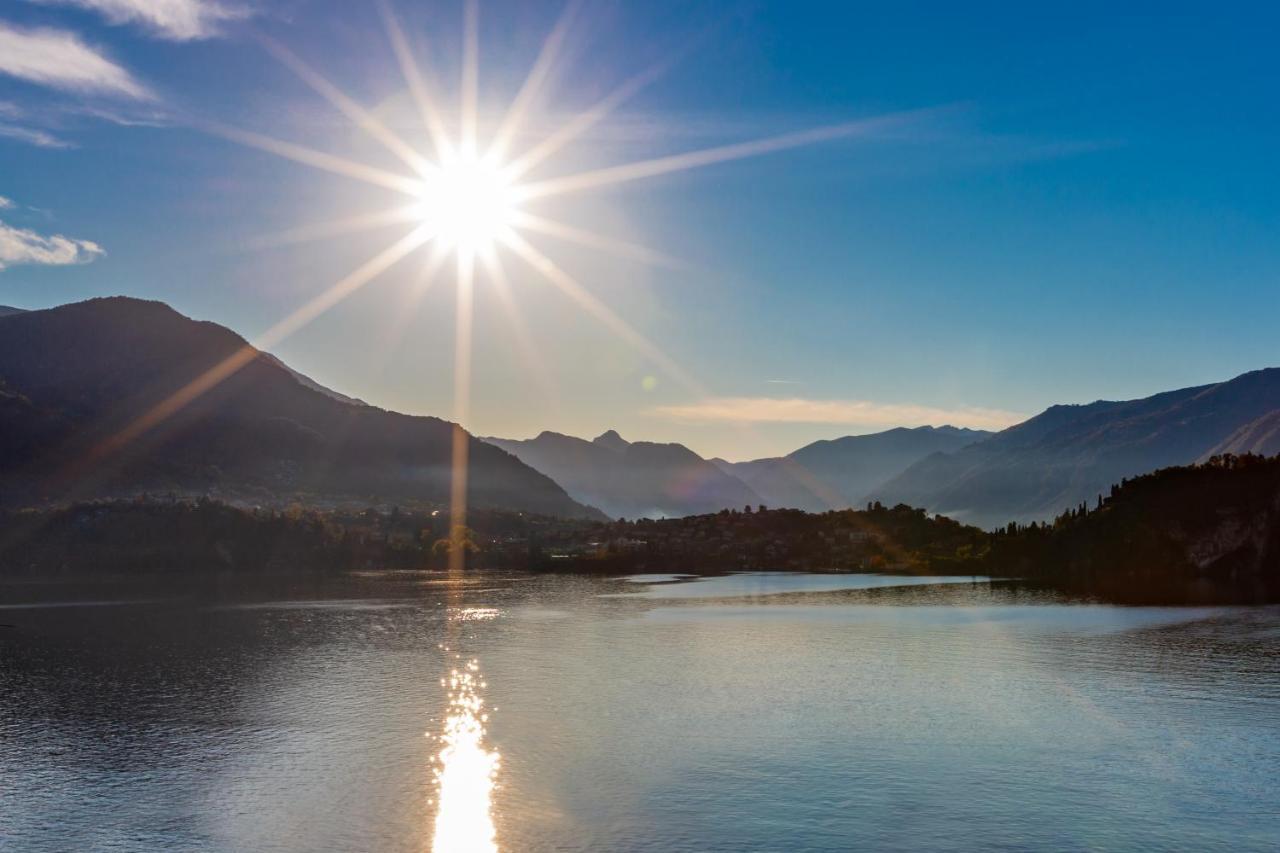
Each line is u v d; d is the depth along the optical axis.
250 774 86.00
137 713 109.75
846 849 69.81
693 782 83.88
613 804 78.56
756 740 97.12
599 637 173.38
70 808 77.88
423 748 94.06
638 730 101.00
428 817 75.56
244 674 134.38
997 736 98.81
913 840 71.56
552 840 71.25
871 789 82.31
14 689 124.50
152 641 170.00
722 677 131.12
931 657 148.88
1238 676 132.12
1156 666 140.75
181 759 90.75
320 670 137.38
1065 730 101.38
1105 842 71.31
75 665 143.38
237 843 70.62
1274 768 87.94
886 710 110.44
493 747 94.38
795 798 79.94
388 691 121.44
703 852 69.25
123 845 70.31
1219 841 71.44
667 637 173.00
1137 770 87.50
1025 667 139.50
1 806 78.38
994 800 79.62
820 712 109.44
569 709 110.88
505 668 138.62
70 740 98.00
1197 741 97.06
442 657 149.12
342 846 70.12
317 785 83.06
